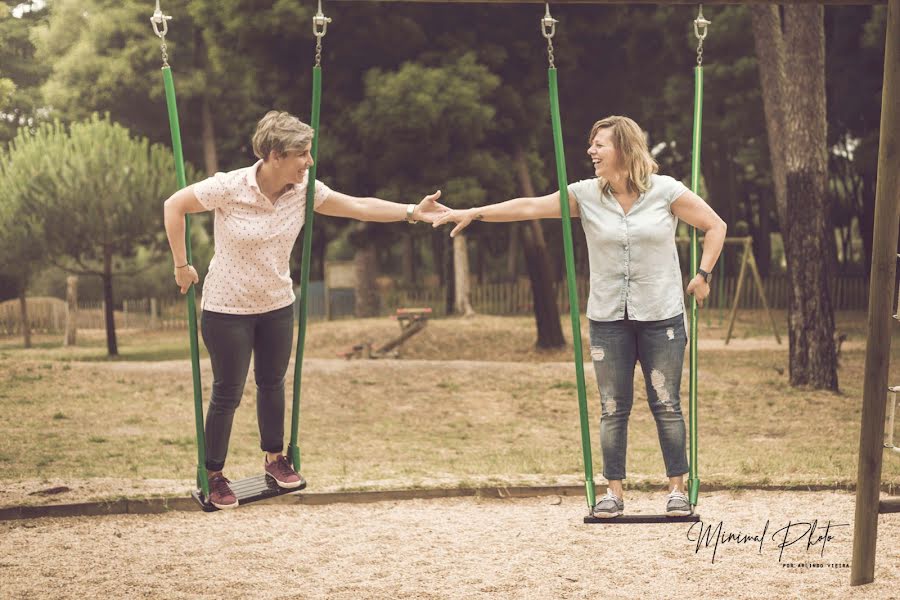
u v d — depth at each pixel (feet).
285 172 15.14
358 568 18.69
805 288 47.55
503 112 61.26
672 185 15.78
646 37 79.92
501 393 47.42
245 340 15.53
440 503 24.32
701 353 64.03
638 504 23.70
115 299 107.55
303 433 38.45
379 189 58.59
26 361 54.13
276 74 61.82
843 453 31.96
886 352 17.43
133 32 116.16
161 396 45.24
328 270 112.16
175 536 21.17
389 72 57.36
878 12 88.89
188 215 15.40
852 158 102.01
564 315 104.42
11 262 68.13
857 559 17.49
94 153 67.82
